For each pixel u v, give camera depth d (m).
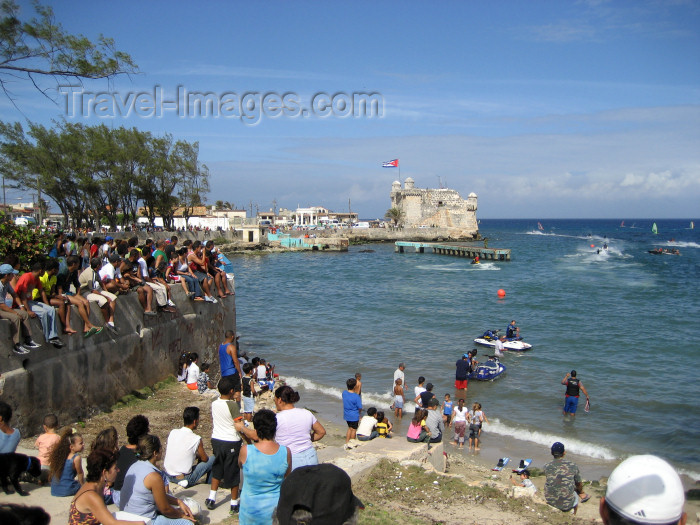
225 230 96.38
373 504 8.39
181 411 13.30
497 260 83.88
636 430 17.42
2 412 7.39
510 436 17.16
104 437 6.03
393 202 137.75
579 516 9.27
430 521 7.83
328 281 60.06
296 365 25.55
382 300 45.62
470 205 132.00
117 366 13.39
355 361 26.06
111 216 58.62
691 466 14.78
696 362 25.39
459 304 42.97
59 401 11.17
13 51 10.71
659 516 2.73
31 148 48.88
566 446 16.34
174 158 66.50
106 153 53.00
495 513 8.51
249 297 48.41
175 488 8.40
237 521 7.44
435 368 24.66
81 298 11.94
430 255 96.12
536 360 25.83
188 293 17.20
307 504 3.52
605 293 48.25
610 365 24.89
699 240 144.38
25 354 10.22
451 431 17.86
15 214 63.88
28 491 7.58
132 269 14.22
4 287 10.07
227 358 11.27
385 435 13.47
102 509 5.66
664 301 43.81
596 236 168.00
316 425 7.11
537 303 43.03
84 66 11.26
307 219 172.00
